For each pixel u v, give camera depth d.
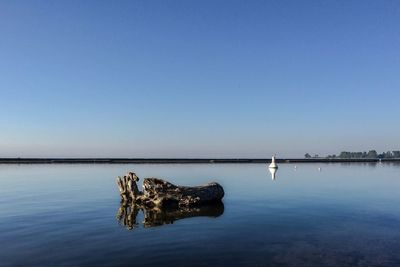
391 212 30.70
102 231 23.31
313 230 23.91
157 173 80.81
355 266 17.38
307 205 34.34
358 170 110.88
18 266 16.64
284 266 17.19
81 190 48.06
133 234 22.50
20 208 32.56
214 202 36.12
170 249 19.33
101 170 100.56
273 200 37.78
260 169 111.62
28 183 59.19
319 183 60.62
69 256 18.05
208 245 20.14
